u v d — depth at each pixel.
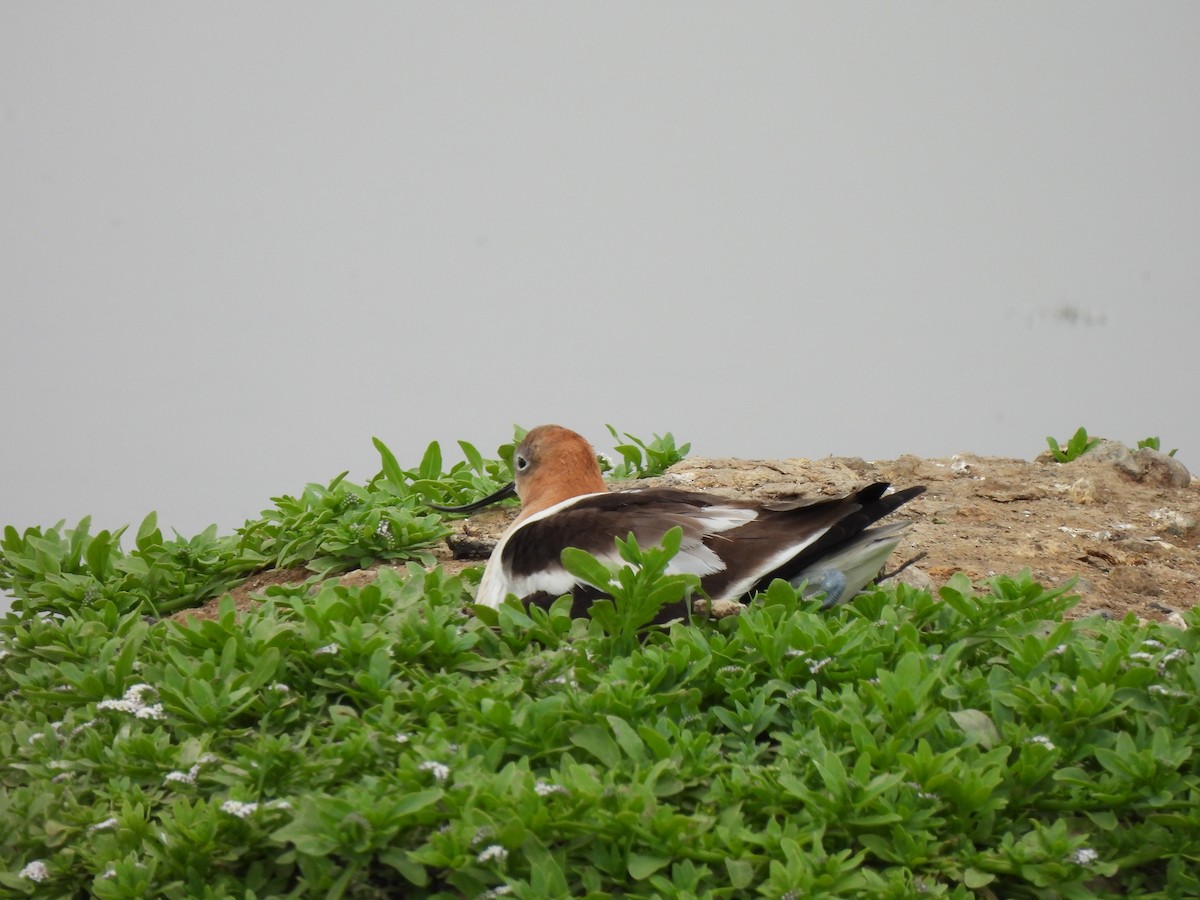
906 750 9.47
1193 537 15.70
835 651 10.32
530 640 11.11
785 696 10.27
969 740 9.55
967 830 9.21
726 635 11.16
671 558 11.41
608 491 14.37
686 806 9.28
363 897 8.96
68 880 9.45
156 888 9.07
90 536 15.08
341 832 8.69
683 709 10.01
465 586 12.80
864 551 11.80
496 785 8.98
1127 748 9.45
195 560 14.78
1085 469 17.48
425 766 9.02
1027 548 14.90
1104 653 10.36
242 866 9.30
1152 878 9.23
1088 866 8.84
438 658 10.83
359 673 10.25
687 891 8.47
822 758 9.30
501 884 8.66
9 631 13.45
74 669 10.99
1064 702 9.68
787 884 8.38
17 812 9.65
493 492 16.52
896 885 8.52
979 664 10.95
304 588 12.90
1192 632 10.80
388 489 16.36
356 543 14.80
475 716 9.70
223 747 10.09
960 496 16.64
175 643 11.09
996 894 9.06
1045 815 9.45
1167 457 17.59
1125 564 14.69
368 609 11.38
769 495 16.30
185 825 8.99
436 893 8.92
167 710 10.28
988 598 11.33
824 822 8.91
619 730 9.46
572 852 8.95
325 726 10.26
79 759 10.05
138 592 14.13
